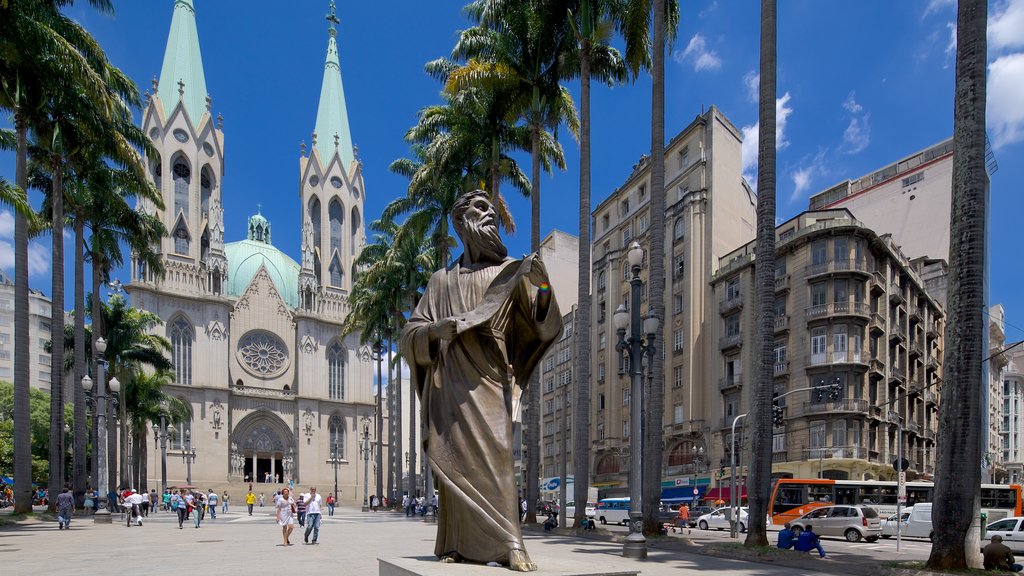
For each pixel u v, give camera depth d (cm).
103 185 3609
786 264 4647
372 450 9338
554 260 7506
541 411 7500
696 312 5112
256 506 7619
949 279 1384
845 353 4281
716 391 4856
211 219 8706
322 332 9250
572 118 3089
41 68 2616
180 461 7762
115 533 2573
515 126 3238
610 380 5975
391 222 4650
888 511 3462
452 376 616
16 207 2038
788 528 1920
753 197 5869
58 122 3050
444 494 617
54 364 3177
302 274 9319
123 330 4797
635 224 6016
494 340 614
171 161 8400
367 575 1236
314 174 9712
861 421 4281
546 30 2797
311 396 8925
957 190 1381
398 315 4909
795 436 4419
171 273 8181
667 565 1504
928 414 5512
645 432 2355
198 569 1356
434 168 3338
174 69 8762
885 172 6209
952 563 1319
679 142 5541
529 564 552
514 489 591
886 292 4644
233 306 8738
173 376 5672
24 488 2930
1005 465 9650
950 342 1360
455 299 642
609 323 6106
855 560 1828
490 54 2958
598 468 6106
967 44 1392
